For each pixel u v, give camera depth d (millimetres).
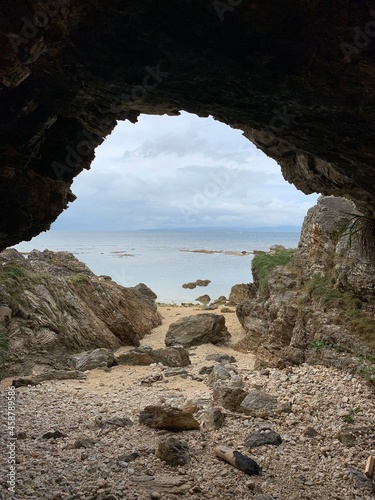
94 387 11219
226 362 14141
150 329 18719
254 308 16109
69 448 6668
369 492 5406
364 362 9344
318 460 6238
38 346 13219
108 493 5180
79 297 16344
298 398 8547
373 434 6984
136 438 7129
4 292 13617
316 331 10977
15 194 5582
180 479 5621
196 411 8281
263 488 5465
